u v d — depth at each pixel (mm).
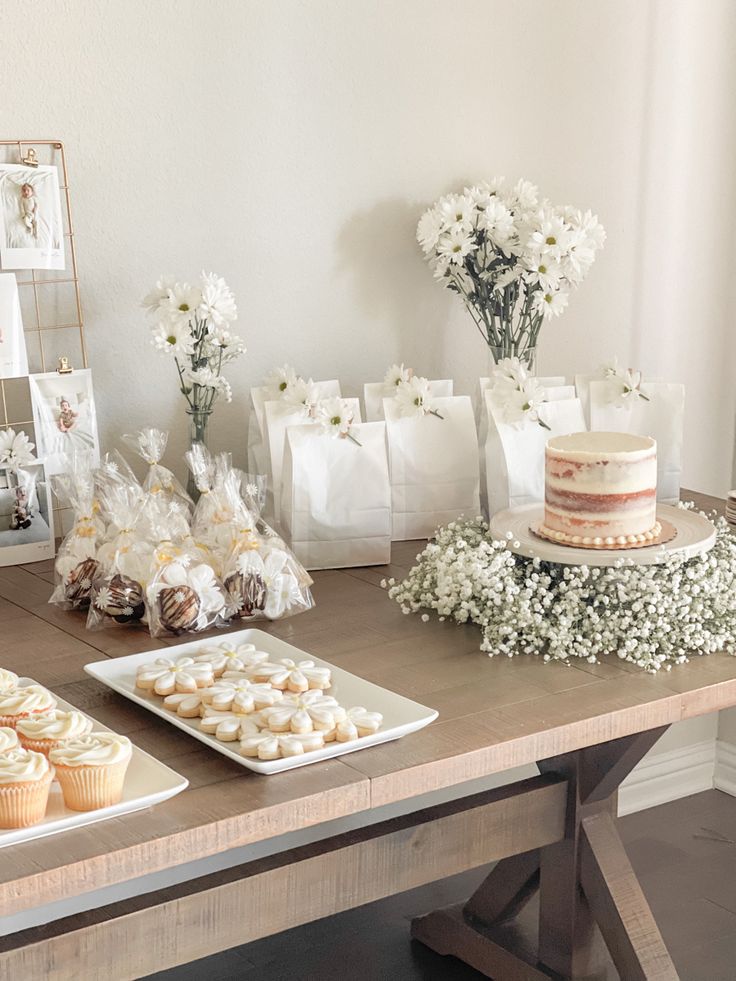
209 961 2240
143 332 2096
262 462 2047
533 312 2445
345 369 2324
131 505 1725
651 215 2658
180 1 2027
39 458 1969
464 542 1741
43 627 1679
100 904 2127
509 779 2637
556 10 2439
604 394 2227
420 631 1680
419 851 1597
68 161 1977
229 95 2104
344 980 2180
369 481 1925
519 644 1641
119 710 1411
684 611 1602
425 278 2377
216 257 2145
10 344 1918
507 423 2043
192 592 1636
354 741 1297
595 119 2533
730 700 1531
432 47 2303
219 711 1358
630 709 1433
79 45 1951
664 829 2752
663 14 2578
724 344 2850
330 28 2184
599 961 2006
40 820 1143
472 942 2166
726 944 2297
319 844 1521
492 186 2324
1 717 1304
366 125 2256
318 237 2244
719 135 2721
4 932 2010
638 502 1688
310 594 1771
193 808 1184
